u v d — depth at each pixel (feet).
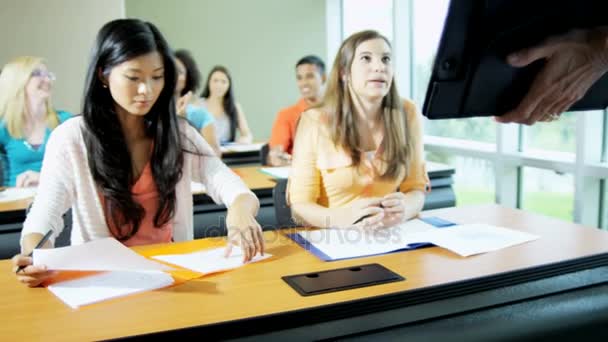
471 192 13.00
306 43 19.30
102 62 4.77
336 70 6.39
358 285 4.06
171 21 18.01
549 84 2.01
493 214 6.35
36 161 9.52
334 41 19.47
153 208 5.41
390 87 6.48
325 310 3.64
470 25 1.76
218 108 15.30
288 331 3.53
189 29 18.19
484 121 12.75
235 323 3.43
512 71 1.96
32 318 3.56
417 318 3.77
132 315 3.59
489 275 4.22
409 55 15.31
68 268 3.87
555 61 1.95
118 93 4.70
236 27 18.58
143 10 17.74
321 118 6.43
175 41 18.12
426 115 1.98
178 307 3.71
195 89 12.05
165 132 5.24
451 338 3.70
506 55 1.87
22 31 14.11
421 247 5.08
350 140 6.30
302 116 6.62
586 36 1.88
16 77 9.20
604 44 1.87
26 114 9.34
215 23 18.38
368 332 3.63
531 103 2.06
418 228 5.71
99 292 3.99
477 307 3.96
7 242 7.22
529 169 11.40
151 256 4.83
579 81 2.02
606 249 4.90
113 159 5.07
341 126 6.31
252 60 18.93
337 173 6.36
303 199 6.37
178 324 3.42
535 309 4.06
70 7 14.39
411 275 4.29
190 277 4.29
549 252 4.83
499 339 3.82
